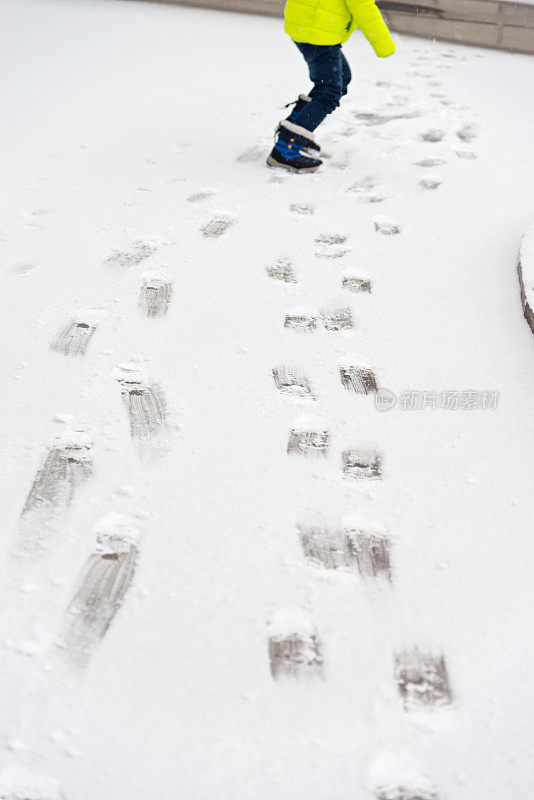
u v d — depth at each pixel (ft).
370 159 14.24
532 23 26.30
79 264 10.36
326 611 5.53
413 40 23.70
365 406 7.77
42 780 4.41
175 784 4.44
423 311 9.46
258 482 6.71
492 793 4.45
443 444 7.27
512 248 10.92
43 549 5.92
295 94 17.94
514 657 5.26
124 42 21.88
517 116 16.92
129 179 13.17
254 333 8.92
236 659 5.17
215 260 10.56
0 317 9.09
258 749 4.64
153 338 8.77
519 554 6.08
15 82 17.95
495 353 8.66
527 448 7.25
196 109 16.75
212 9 26.05
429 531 6.27
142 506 6.39
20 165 13.60
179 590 5.65
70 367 8.19
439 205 12.35
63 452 6.96
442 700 4.96
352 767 4.56
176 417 7.48
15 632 5.27
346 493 6.63
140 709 4.83
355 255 10.80
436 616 5.53
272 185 13.07
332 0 12.10
